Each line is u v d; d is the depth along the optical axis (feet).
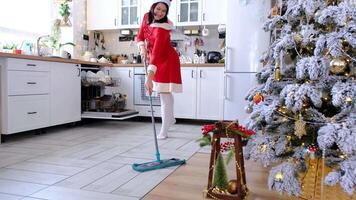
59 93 11.75
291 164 4.58
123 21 15.61
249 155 5.15
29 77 10.25
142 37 8.99
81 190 5.60
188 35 15.42
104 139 10.31
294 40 4.75
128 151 8.62
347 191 3.91
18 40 12.46
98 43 16.66
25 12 12.85
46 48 12.31
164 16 8.61
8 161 7.42
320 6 4.60
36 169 6.82
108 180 6.17
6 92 9.41
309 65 4.24
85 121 14.46
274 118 5.01
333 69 4.28
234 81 12.70
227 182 5.45
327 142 3.92
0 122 9.45
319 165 4.86
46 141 9.88
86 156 8.03
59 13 14.24
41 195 5.31
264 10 12.18
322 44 4.22
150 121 14.83
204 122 14.74
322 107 4.87
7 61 9.36
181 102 14.07
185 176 6.48
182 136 10.99
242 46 12.53
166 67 9.58
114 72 14.92
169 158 7.90
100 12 15.87
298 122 4.64
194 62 14.37
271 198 5.32
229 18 12.64
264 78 6.72
